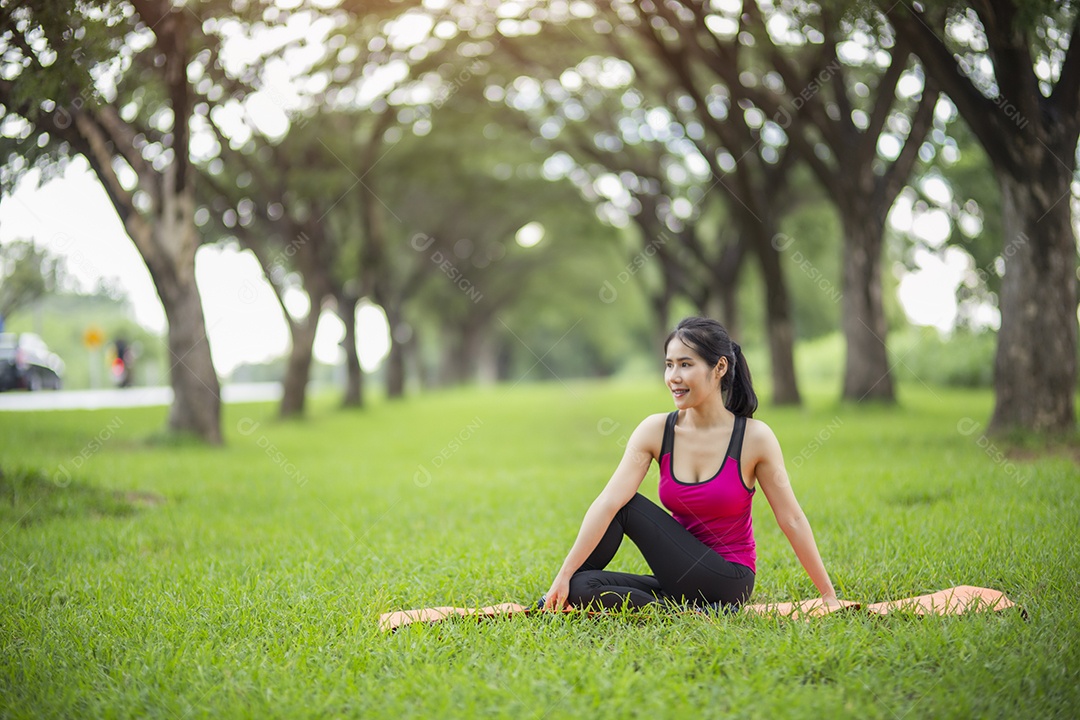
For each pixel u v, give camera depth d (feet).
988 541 17.63
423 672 11.55
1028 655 11.66
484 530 22.31
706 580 13.58
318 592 15.87
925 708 10.28
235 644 13.07
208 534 22.29
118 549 20.36
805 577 16.44
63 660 12.61
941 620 13.11
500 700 10.66
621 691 10.52
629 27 49.49
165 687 11.50
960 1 28.78
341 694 11.01
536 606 13.94
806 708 10.05
